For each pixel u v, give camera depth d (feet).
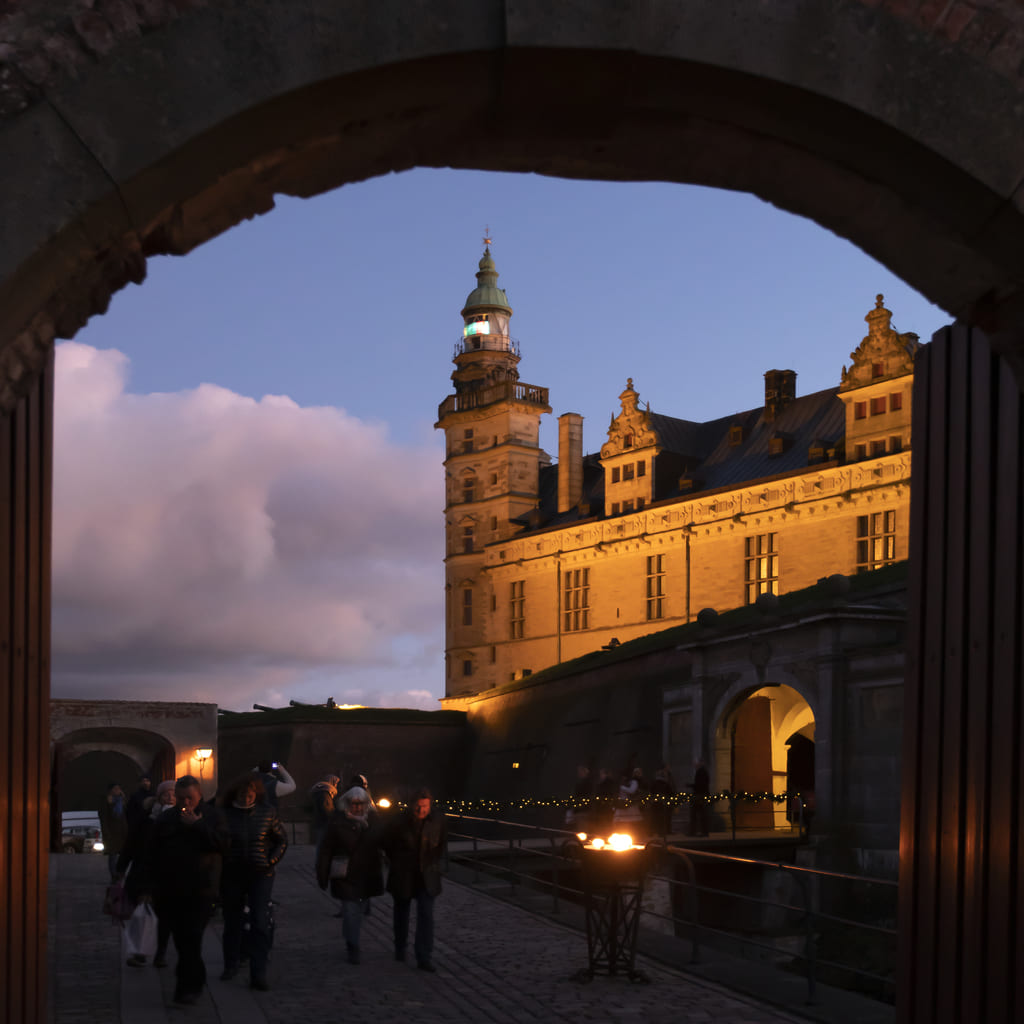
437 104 11.94
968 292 13.65
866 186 12.69
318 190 13.12
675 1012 30.81
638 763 120.37
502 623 207.41
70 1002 30.86
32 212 10.64
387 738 169.17
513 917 49.37
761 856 82.53
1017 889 17.69
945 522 22.27
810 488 156.46
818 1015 30.04
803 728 138.51
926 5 11.55
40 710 23.62
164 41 10.87
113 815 69.00
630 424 188.03
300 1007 30.89
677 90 11.73
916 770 23.21
